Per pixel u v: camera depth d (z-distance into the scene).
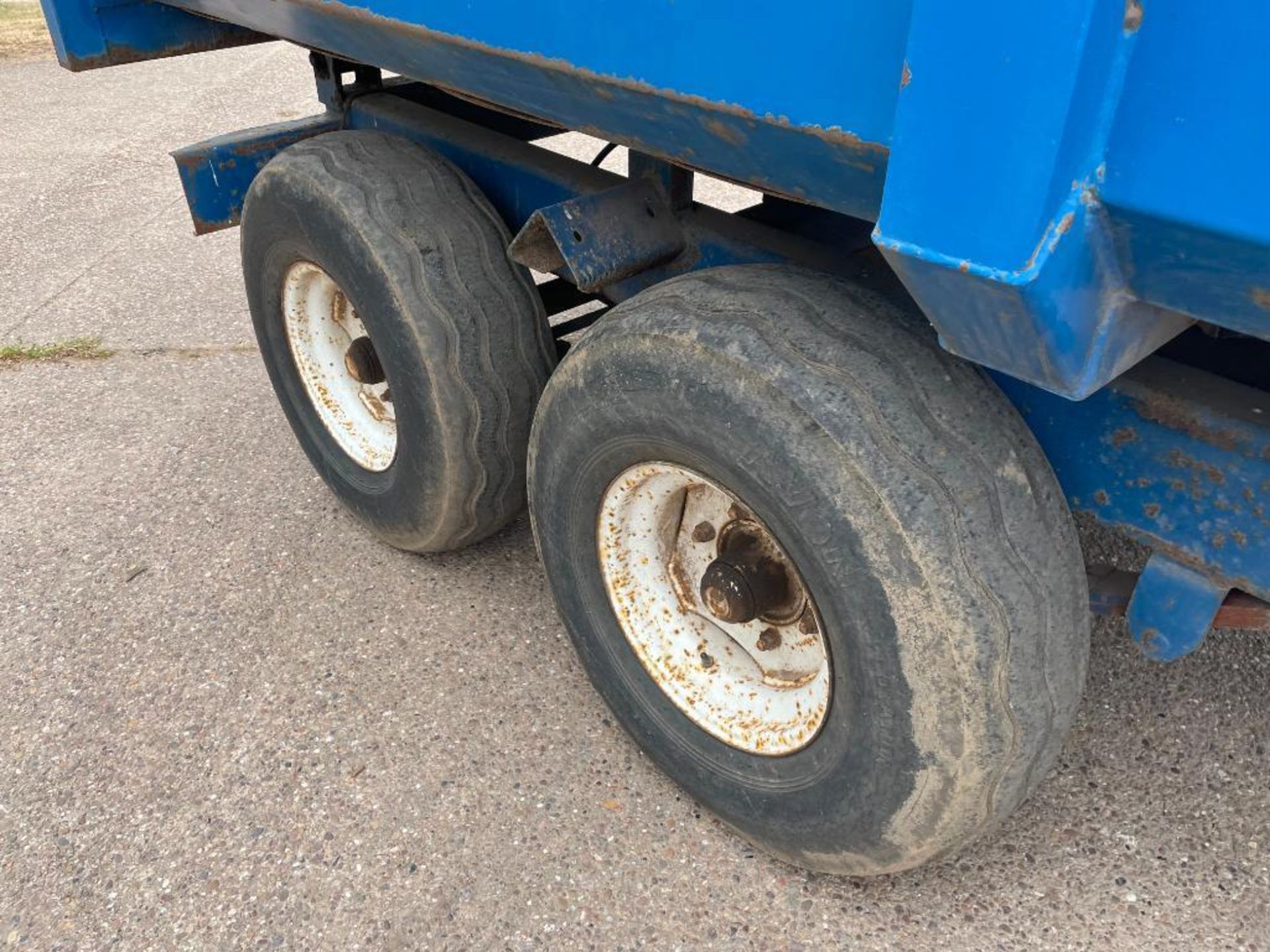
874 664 1.67
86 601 3.07
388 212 2.47
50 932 2.16
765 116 1.39
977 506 1.57
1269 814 2.28
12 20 12.03
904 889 2.15
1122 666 2.66
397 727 2.60
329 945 2.11
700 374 1.72
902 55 1.20
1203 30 0.98
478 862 2.25
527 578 3.09
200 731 2.61
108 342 4.66
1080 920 2.07
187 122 7.94
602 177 2.50
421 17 1.88
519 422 2.63
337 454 3.13
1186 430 1.57
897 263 1.25
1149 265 1.16
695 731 2.18
